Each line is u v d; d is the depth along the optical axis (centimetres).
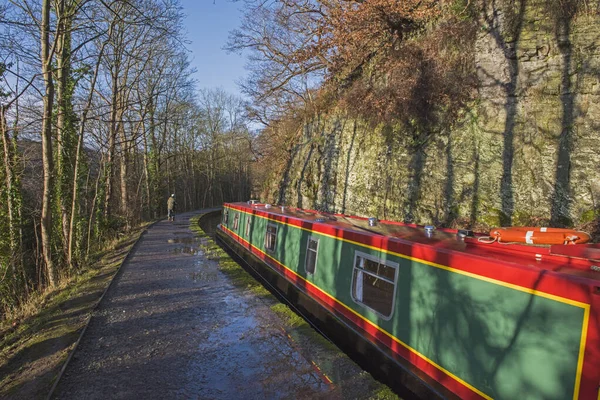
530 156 849
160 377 427
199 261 1072
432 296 419
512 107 903
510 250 396
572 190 772
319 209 1558
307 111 1934
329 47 1592
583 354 268
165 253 1215
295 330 555
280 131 2306
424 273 435
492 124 930
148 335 546
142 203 2572
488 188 898
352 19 1330
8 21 891
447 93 1038
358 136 1396
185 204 4041
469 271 375
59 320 627
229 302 687
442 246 446
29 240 1373
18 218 1156
